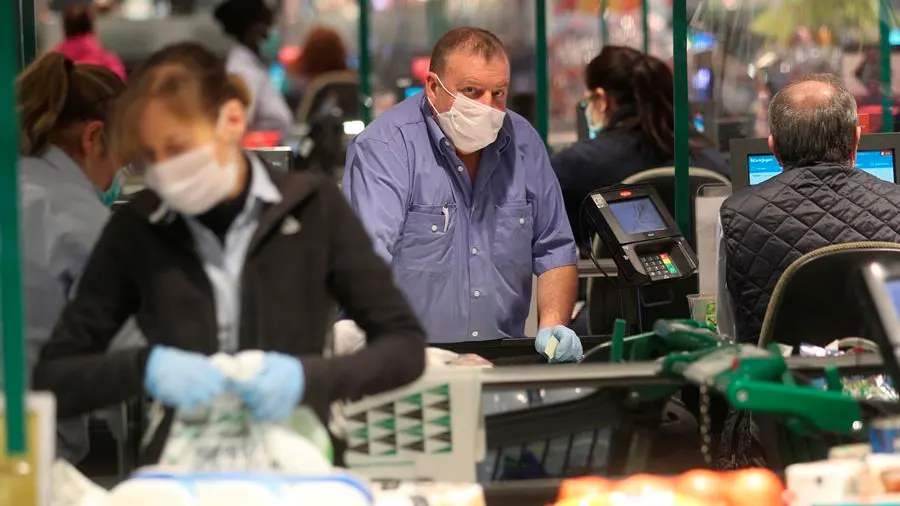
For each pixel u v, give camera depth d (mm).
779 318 10234
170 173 7383
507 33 32656
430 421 8320
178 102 7379
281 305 7809
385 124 13023
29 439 6938
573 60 25703
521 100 25891
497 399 8438
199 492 6883
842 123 11359
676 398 8805
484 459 8492
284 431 7508
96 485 8227
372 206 12711
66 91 10609
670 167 17469
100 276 7891
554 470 8555
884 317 7965
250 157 7949
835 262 9914
